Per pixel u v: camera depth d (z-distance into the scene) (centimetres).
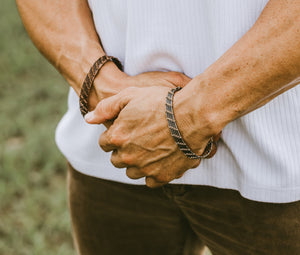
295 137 97
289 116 96
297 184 98
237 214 110
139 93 99
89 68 110
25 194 279
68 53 115
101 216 135
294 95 95
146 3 100
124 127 100
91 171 124
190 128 93
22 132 346
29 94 403
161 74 105
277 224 105
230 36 94
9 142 337
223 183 106
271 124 97
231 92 89
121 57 114
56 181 295
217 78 90
